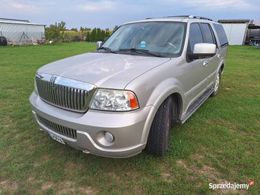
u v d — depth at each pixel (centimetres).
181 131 374
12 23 3369
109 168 279
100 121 227
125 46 371
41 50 2103
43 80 275
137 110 236
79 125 233
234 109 480
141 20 420
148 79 251
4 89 627
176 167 282
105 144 232
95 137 230
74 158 298
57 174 269
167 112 283
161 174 270
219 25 581
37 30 3844
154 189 247
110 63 290
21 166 282
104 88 233
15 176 265
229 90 638
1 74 848
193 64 355
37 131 371
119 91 230
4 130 376
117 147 231
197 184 255
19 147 325
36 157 301
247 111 468
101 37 4406
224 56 598
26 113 446
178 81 306
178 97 320
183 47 338
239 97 568
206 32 454
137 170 277
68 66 287
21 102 515
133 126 230
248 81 755
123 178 263
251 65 1134
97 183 256
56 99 260
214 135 363
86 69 269
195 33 390
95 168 279
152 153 294
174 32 361
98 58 322
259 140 349
